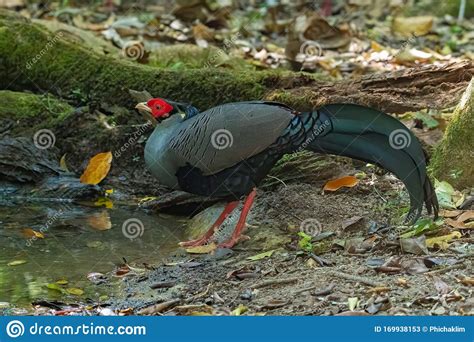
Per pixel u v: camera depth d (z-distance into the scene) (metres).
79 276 8.62
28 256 9.19
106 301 7.96
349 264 8.16
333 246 8.62
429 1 18.11
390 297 7.34
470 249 8.21
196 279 8.29
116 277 8.59
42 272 8.73
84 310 7.69
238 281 8.12
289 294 7.61
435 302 7.19
